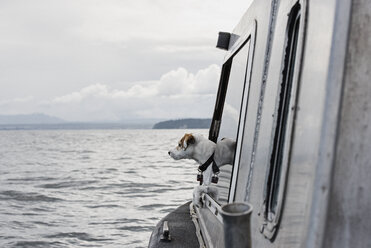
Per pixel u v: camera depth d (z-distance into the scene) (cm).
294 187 197
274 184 248
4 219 1542
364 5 179
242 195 305
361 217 167
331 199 169
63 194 2105
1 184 2548
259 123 298
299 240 178
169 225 541
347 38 177
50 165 3841
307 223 172
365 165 169
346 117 172
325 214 168
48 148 7625
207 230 444
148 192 2048
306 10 220
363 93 173
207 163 450
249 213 152
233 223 152
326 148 172
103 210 1652
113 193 2070
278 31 288
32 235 1309
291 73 251
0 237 1294
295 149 204
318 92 185
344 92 174
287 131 223
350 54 176
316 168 173
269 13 320
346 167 170
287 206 204
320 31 196
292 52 254
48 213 1639
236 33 521
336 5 183
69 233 1317
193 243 474
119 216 1526
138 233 1292
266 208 248
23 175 3016
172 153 459
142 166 3406
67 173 3059
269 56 304
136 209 1647
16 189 2309
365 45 176
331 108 174
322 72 183
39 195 2084
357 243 166
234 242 153
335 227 167
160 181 2402
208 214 456
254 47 354
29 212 1670
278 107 257
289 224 196
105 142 10544
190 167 3181
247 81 353
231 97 487
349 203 168
